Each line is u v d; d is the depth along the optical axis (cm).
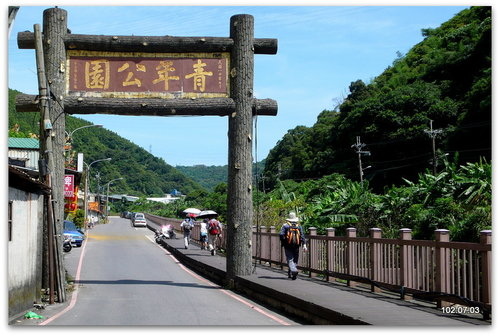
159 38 1491
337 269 1365
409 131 5653
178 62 1523
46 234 1404
